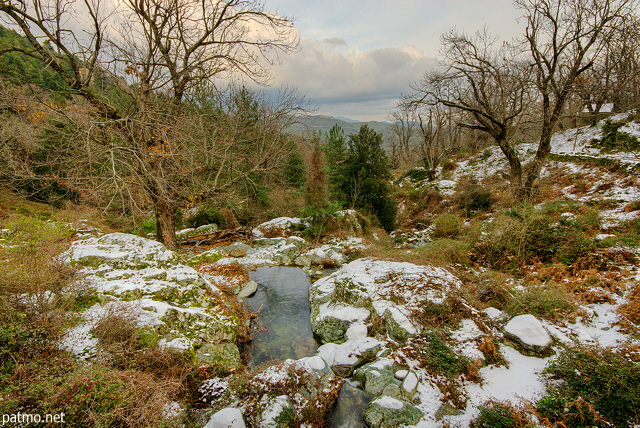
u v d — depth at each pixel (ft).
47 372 11.73
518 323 18.06
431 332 18.78
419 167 103.86
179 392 14.28
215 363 17.25
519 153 72.74
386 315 21.02
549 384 14.47
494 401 14.11
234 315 23.54
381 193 59.26
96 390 11.32
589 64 41.04
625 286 20.56
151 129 26.16
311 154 65.00
